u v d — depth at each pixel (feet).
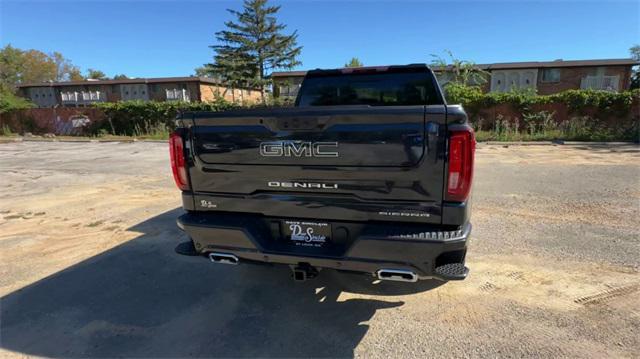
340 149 7.73
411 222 7.77
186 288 11.04
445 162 7.25
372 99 14.79
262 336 8.66
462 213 7.41
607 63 96.48
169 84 136.26
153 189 24.12
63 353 8.20
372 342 8.34
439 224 7.60
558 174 25.38
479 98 53.83
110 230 16.25
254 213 8.93
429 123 7.19
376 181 7.70
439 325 8.87
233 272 12.07
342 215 8.14
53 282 11.53
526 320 8.90
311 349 8.16
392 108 7.31
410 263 7.70
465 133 7.11
